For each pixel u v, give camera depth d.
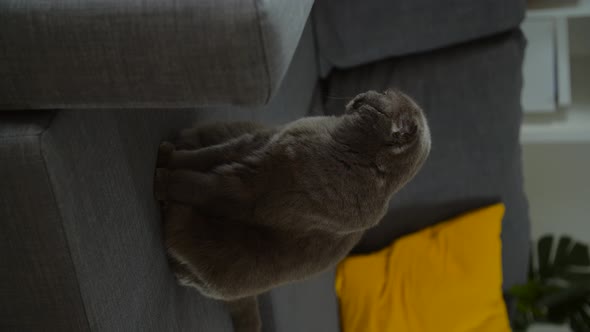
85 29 0.84
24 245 0.91
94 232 0.95
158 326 1.10
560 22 2.41
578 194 3.03
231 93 0.85
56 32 0.84
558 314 2.62
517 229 2.46
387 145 1.08
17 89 0.87
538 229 3.11
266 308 1.52
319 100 2.16
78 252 0.92
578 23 2.77
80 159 0.93
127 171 1.03
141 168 1.06
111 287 0.99
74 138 0.92
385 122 1.07
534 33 2.45
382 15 2.14
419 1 2.13
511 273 2.54
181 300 1.17
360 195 1.07
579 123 2.53
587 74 2.76
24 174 0.88
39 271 0.93
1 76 0.86
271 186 1.06
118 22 0.83
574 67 2.81
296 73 1.87
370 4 2.13
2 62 0.86
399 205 2.42
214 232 1.08
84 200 0.94
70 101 0.88
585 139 2.51
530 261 2.80
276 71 0.84
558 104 2.56
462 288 2.32
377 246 2.47
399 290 2.32
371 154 1.07
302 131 1.07
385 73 2.26
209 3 0.82
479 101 2.28
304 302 1.86
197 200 1.08
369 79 2.25
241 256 1.07
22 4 0.84
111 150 0.99
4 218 0.90
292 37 0.86
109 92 0.86
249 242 1.08
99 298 0.96
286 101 1.76
